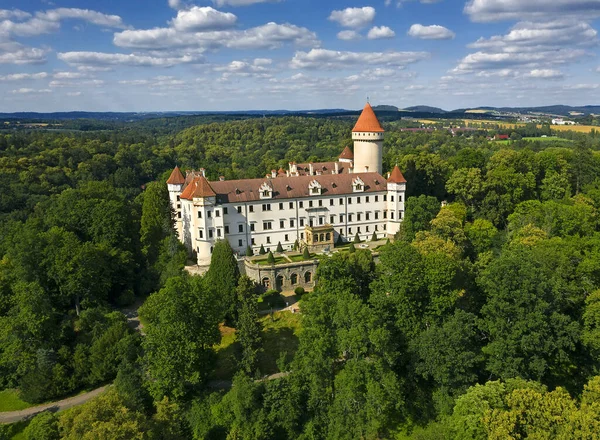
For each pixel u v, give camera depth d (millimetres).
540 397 58000
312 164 160375
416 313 83938
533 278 76812
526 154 162625
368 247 129625
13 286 101875
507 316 78000
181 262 120562
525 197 151000
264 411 72125
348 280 92000
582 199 137875
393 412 77938
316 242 128125
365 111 149750
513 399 59125
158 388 77562
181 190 139000
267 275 112562
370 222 139500
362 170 151250
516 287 77812
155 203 137500
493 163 158625
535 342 73062
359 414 71375
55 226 120250
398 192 137250
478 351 79062
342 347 74938
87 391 87625
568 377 81375
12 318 90500
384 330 73562
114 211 127938
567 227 115375
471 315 77625
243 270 118188
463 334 75188
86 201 131000
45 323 90562
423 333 78125
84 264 106938
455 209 131750
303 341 79125
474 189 145000
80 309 109062
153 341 80562
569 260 92188
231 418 72312
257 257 122625
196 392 80625
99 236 125250
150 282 120688
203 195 120562
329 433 72188
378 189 138750
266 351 92875
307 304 81375
